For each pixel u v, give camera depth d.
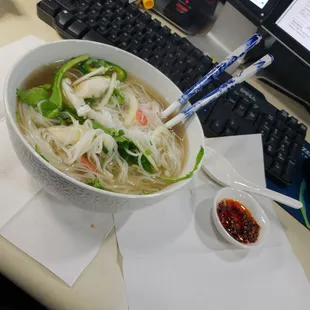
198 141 0.35
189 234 0.38
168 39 0.54
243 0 0.55
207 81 0.38
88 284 0.31
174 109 0.37
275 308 0.37
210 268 0.37
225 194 0.44
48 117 0.31
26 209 0.32
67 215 0.33
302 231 0.46
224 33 0.64
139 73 0.38
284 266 0.40
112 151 0.31
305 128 0.57
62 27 0.46
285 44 0.55
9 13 0.47
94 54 0.36
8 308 0.43
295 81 0.65
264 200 0.47
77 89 0.34
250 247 0.39
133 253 0.34
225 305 0.35
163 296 0.33
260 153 0.49
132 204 0.29
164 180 0.33
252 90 0.60
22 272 0.29
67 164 0.29
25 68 0.31
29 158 0.27
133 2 0.59
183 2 0.62
